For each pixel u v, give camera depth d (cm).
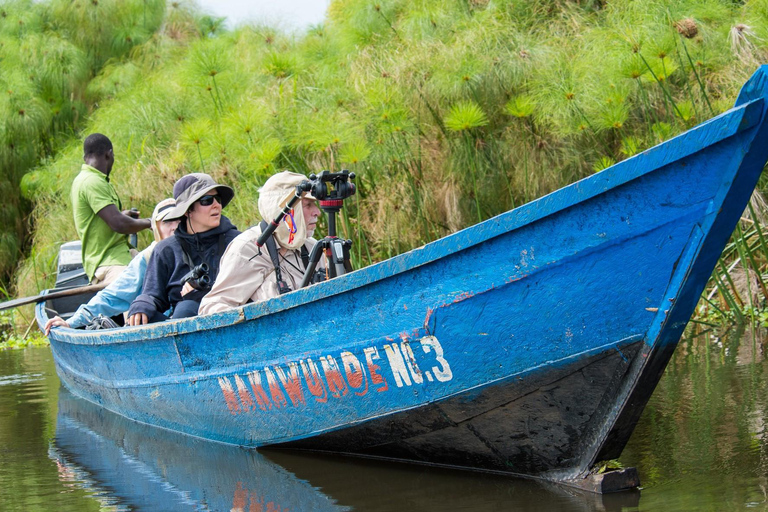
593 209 286
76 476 356
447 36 770
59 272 716
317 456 379
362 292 329
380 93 676
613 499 289
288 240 396
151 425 466
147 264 480
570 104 641
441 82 694
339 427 358
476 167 729
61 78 1278
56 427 466
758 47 657
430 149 752
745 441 341
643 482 304
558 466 320
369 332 332
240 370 383
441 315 315
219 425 409
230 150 713
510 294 303
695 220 275
